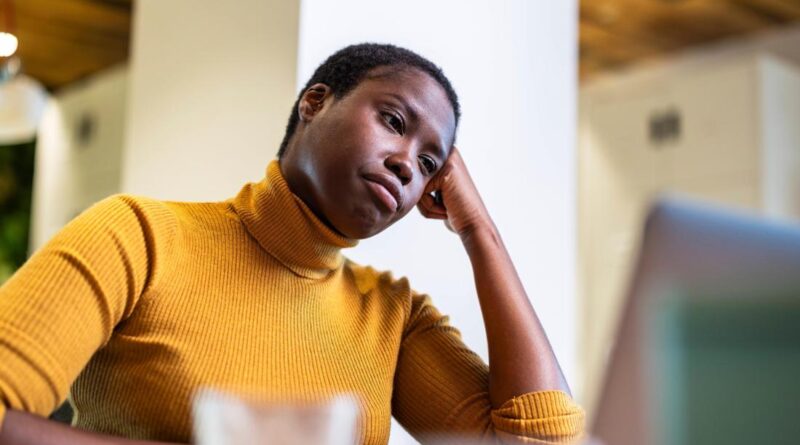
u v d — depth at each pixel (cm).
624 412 42
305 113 104
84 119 439
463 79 174
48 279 82
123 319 91
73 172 443
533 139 183
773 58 371
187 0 189
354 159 98
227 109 172
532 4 186
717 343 41
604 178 418
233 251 98
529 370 107
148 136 198
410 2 168
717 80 379
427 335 115
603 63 428
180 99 188
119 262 88
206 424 49
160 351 90
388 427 106
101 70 445
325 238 100
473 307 168
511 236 177
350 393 100
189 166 182
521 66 183
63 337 81
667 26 382
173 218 97
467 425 108
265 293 98
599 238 416
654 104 401
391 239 158
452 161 120
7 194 475
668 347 41
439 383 111
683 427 41
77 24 385
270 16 162
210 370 91
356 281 114
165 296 92
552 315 182
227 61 173
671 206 42
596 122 425
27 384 77
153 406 89
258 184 104
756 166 361
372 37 162
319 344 100
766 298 42
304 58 154
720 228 42
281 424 49
